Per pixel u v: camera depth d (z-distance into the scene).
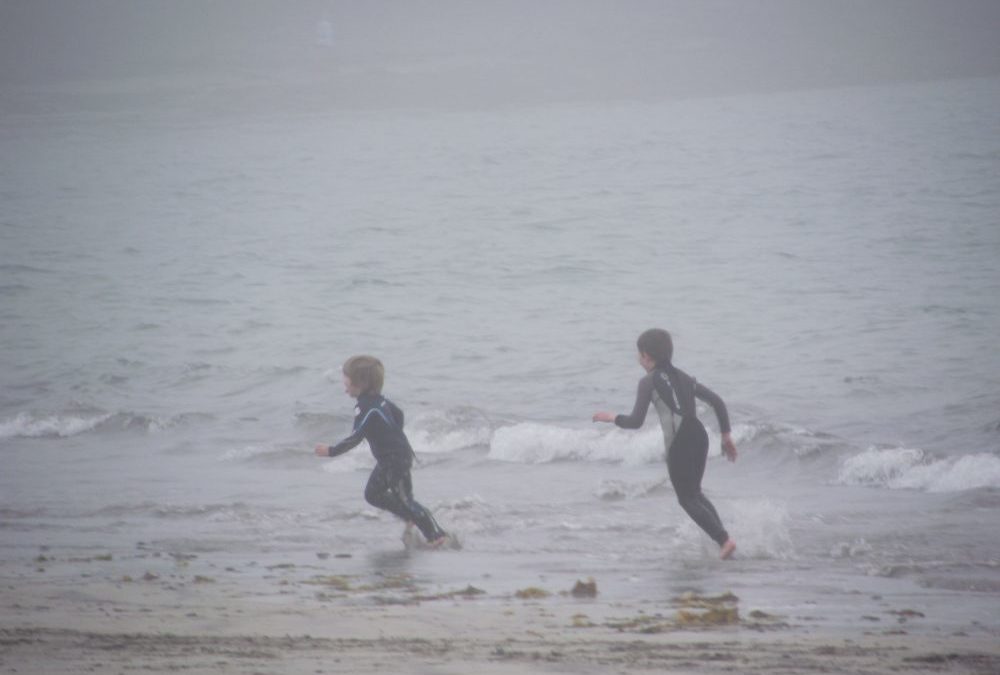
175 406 64.75
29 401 67.19
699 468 32.91
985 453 47.72
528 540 35.06
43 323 93.44
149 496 43.72
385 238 144.38
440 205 179.75
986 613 23.58
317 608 22.95
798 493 42.62
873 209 151.00
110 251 138.62
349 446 34.16
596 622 21.41
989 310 84.69
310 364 75.19
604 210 164.50
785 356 72.06
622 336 80.81
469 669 16.08
